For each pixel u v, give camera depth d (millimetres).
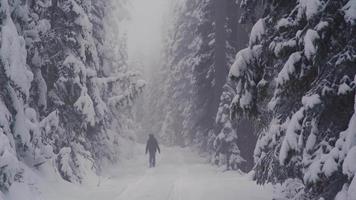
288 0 8188
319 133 7281
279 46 7641
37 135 11117
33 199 9703
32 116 11328
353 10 6426
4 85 9688
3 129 9102
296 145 7312
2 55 9133
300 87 7676
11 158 8477
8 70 9188
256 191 11992
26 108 11344
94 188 13719
